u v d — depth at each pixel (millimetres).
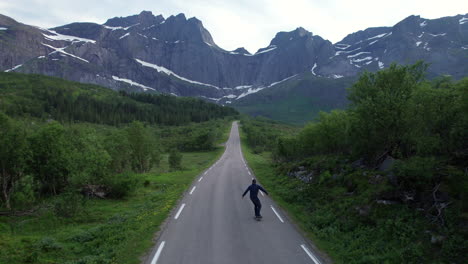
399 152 12016
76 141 19688
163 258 7582
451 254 6707
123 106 175625
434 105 10227
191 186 20250
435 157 10453
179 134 112938
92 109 151875
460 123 9367
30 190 14977
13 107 126000
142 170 32844
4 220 12828
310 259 7664
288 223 11109
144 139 32594
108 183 18000
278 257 7758
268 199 15742
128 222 11703
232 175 26609
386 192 10016
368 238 8688
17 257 8016
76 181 16625
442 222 7715
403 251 7363
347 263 7492
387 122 11734
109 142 24672
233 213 12609
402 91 12109
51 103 154000
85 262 7648
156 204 14906
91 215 13828
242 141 97562
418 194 9336
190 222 11141
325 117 21547
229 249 8289
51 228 11961
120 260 7551
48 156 17406
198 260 7469
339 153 19547
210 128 114250
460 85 9781
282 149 32969
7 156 15000
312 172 17734
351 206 10922
